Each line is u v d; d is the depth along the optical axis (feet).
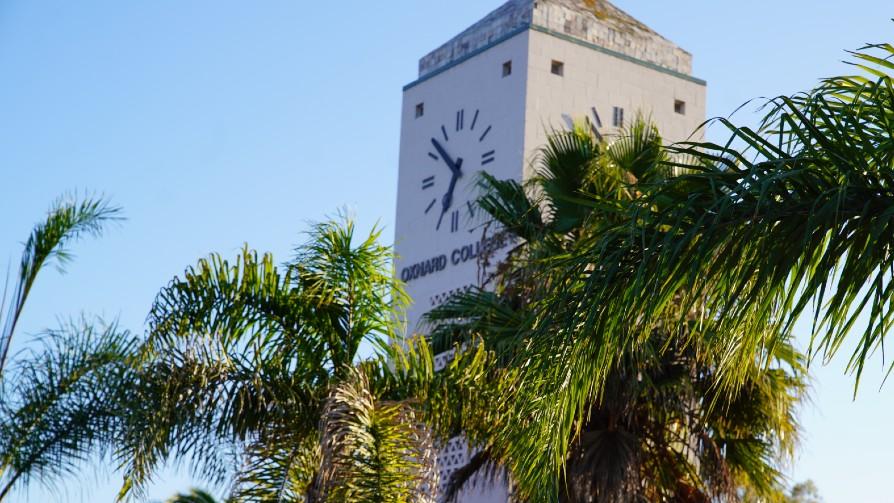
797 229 17.89
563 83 109.50
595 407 55.67
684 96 116.26
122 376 46.39
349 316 44.65
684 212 17.71
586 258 19.36
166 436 41.37
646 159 58.39
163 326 42.16
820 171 17.81
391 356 44.55
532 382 20.62
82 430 53.72
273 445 42.45
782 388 58.03
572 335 19.36
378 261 45.14
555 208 58.65
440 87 115.75
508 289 57.26
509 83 108.99
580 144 59.31
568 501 54.49
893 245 17.40
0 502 54.34
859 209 17.61
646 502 54.80
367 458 38.91
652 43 116.98
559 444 20.63
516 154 105.81
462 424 43.91
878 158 17.70
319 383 43.80
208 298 42.96
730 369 20.63
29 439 53.83
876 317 17.30
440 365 86.07
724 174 17.90
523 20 111.65
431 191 112.78
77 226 60.34
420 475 39.68
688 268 18.58
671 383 54.08
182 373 41.55
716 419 59.26
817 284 17.38
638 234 18.63
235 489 41.73
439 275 108.58
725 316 18.61
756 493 61.26
